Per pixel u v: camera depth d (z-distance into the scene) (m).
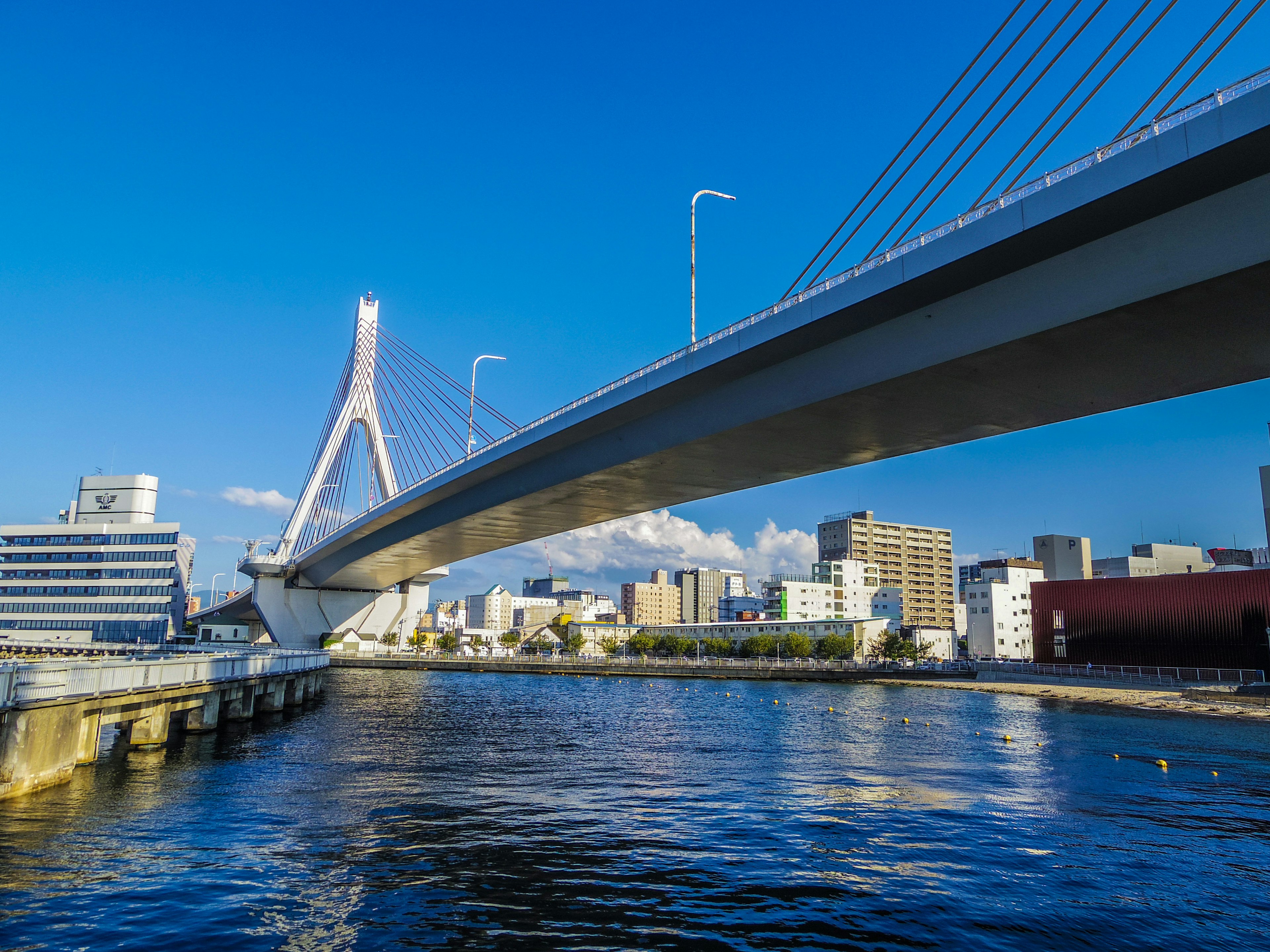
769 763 33.56
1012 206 26.84
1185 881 17.69
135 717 32.16
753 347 36.84
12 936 13.51
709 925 14.67
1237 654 79.62
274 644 130.75
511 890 16.36
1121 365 31.38
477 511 68.12
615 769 31.56
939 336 31.69
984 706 65.06
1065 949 13.88
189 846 18.89
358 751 35.09
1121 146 24.36
